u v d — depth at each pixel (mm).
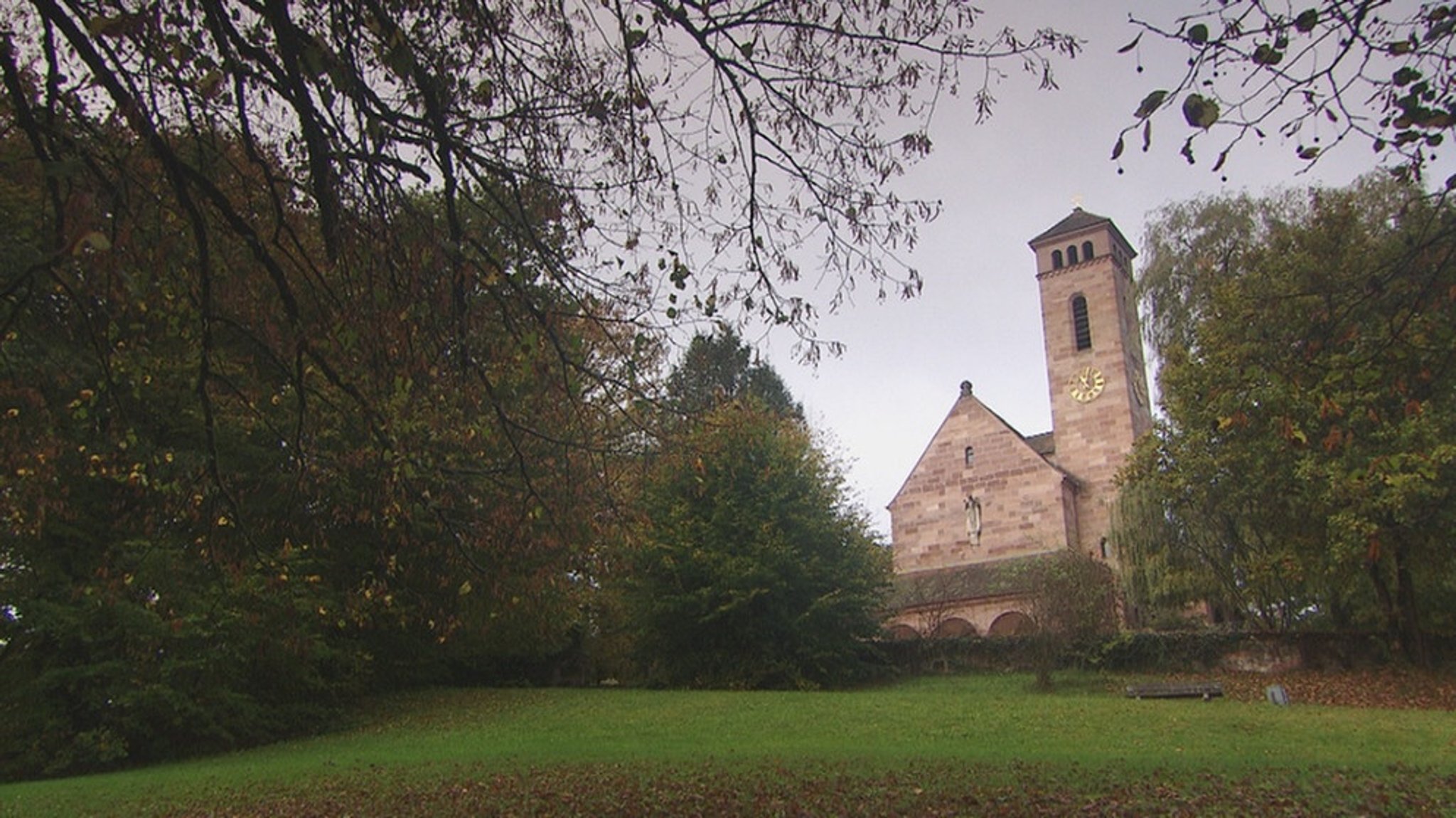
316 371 10758
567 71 10086
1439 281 9680
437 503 11273
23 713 18500
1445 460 22922
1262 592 31297
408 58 8195
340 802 13016
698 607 31078
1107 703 23688
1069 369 48938
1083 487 47062
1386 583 28938
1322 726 19516
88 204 7398
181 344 11414
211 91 7965
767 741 18547
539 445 11680
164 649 19344
